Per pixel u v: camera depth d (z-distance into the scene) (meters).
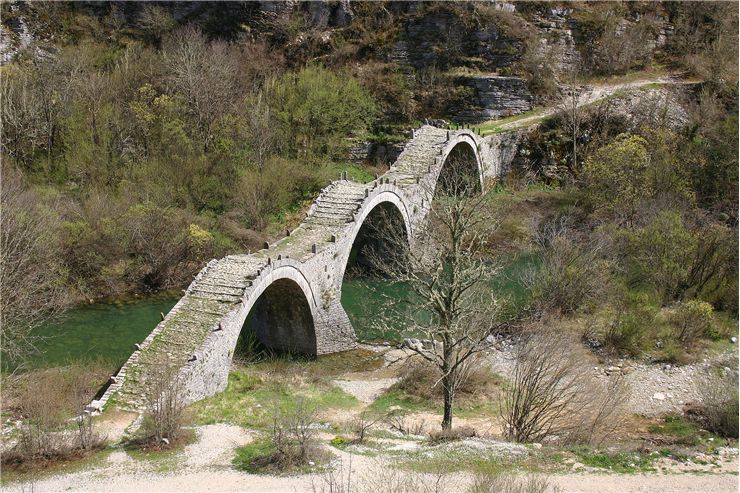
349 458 26.03
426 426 31.95
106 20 81.75
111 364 37.69
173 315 35.25
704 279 46.62
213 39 82.25
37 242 43.97
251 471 24.62
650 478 24.69
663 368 38.59
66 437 27.05
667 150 61.62
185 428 28.75
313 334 41.28
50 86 62.44
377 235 52.47
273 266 37.03
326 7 85.25
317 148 70.69
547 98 78.50
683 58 83.50
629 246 48.09
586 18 84.50
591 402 32.12
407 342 38.59
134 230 51.31
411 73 81.31
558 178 71.12
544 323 41.31
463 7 82.69
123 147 61.59
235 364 39.56
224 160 62.41
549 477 24.50
